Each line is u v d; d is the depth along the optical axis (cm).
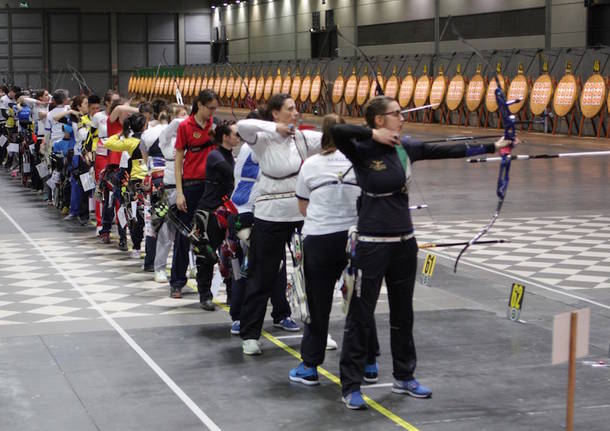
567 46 3036
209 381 662
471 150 593
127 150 1162
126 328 816
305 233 646
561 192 1723
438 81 3416
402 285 613
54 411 599
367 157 592
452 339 763
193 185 911
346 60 4081
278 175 714
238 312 785
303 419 581
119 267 1119
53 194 1662
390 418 582
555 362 484
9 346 755
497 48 3369
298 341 771
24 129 2011
